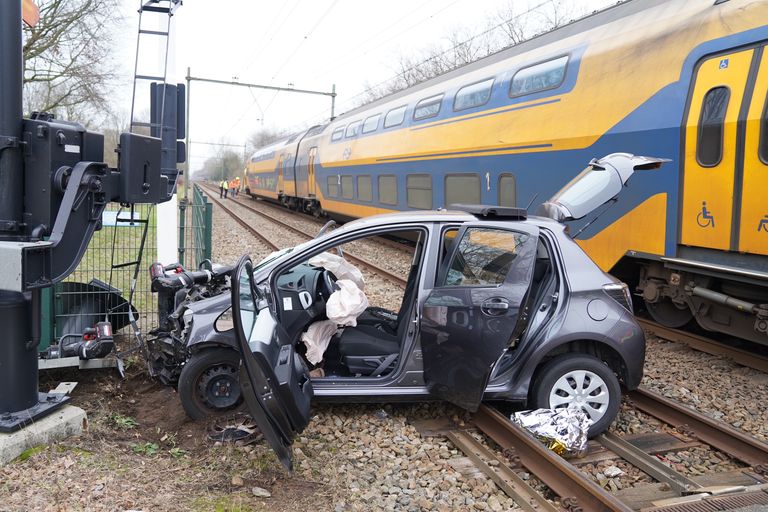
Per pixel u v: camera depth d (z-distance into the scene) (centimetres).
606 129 758
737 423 471
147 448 389
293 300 455
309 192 2370
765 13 584
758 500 331
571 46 860
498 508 335
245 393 321
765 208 568
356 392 423
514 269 398
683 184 655
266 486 345
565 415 413
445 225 439
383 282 1022
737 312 633
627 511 302
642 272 762
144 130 704
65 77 2161
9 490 313
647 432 447
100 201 382
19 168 353
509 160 971
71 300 557
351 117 1912
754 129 576
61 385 476
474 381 397
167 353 472
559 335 423
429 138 1269
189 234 950
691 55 654
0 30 340
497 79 1029
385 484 360
